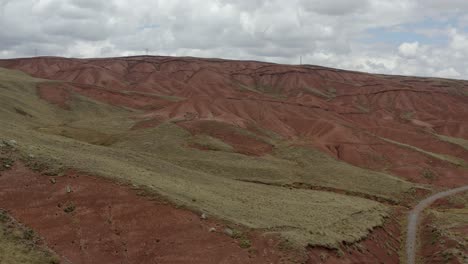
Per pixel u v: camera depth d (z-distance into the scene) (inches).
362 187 3134.8
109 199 1423.5
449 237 1948.8
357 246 1578.5
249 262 1219.2
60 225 1280.8
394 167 4232.3
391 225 2226.9
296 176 3159.5
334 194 2716.5
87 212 1354.6
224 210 1526.8
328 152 4168.3
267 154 3865.7
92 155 2011.6
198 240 1291.8
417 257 1847.9
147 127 4111.7
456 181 4028.1
